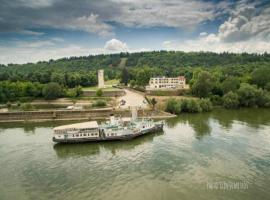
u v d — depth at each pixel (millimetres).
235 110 156125
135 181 63781
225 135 98188
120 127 100062
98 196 57375
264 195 56156
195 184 61312
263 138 93000
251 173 66125
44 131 116625
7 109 165625
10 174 69938
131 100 178000
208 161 74125
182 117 139125
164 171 68750
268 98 165250
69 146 94062
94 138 97312
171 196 56438
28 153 86750
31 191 60438
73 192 59406
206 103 155750
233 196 56000
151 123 109812
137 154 83125
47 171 71562
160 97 181500
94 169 72312
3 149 91000
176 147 87438
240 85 184625
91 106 166125
